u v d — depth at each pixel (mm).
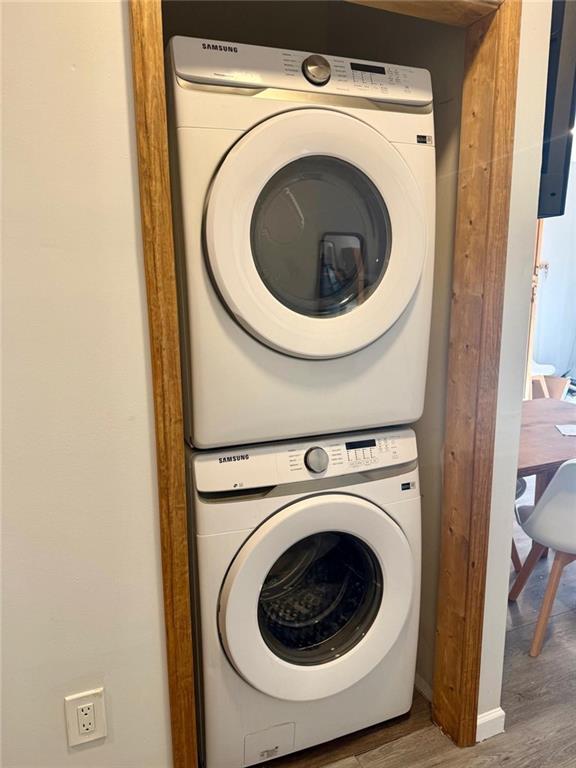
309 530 1261
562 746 1500
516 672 1790
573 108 1490
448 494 1470
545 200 1549
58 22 919
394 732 1543
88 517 1097
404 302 1266
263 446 1259
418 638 1684
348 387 1286
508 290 1337
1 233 943
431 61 1437
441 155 1434
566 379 2547
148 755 1246
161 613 1195
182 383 1202
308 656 1362
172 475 1120
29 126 930
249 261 1111
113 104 974
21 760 1130
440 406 1511
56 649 1116
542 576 2258
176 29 1627
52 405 1029
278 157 1098
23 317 982
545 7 1246
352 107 1184
